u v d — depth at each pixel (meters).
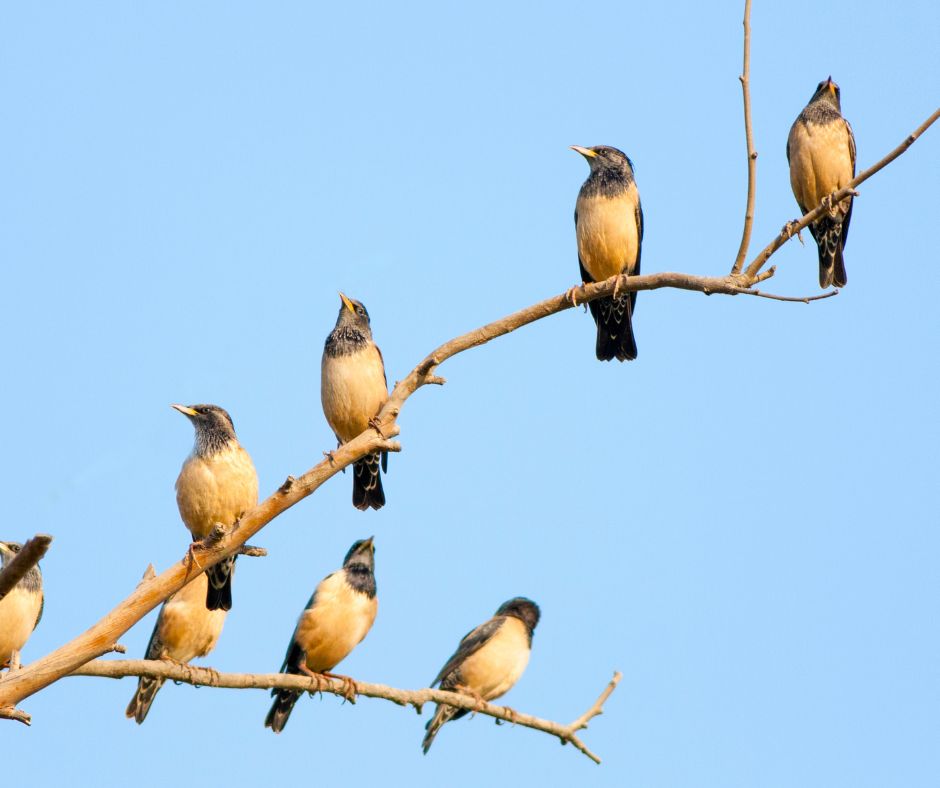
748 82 10.42
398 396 10.88
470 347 11.38
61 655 9.37
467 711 14.62
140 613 9.66
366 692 12.16
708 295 10.63
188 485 11.80
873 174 10.34
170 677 10.85
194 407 12.00
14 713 9.18
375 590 13.86
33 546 7.97
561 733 12.30
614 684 12.59
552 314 11.57
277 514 10.18
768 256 10.57
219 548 9.95
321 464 10.34
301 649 13.48
